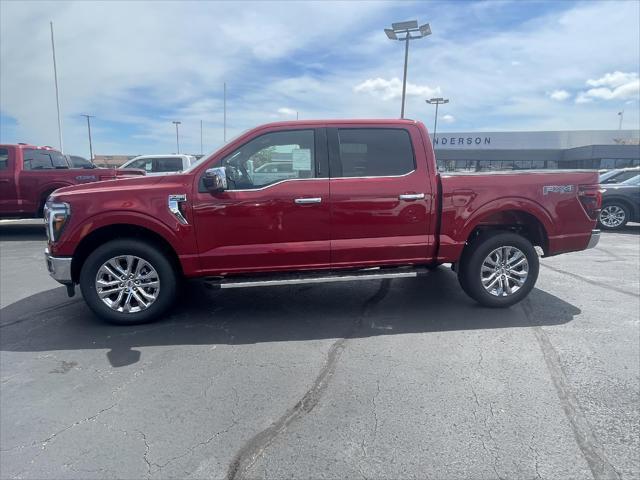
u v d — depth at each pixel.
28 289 6.02
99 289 4.50
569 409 3.00
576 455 2.54
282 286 6.06
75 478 2.40
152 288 4.64
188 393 3.26
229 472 2.45
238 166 4.51
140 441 2.71
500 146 50.94
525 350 3.92
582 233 5.00
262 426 2.85
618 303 5.23
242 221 4.47
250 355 3.89
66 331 4.48
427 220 4.71
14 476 2.42
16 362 3.79
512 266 4.95
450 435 2.73
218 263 4.51
